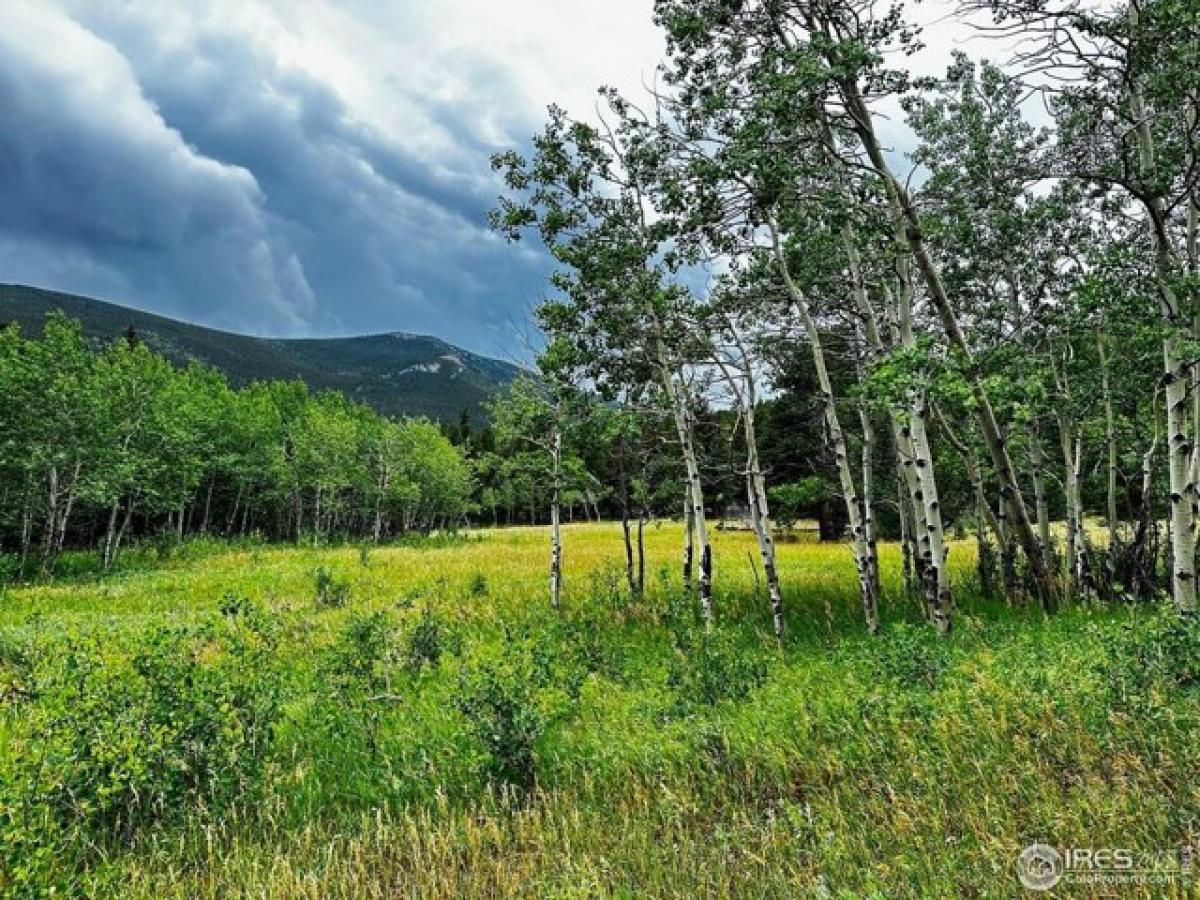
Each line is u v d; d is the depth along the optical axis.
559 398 15.11
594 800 6.28
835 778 5.96
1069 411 13.25
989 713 6.01
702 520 13.20
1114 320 9.05
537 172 13.12
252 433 59.94
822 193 10.57
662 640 12.51
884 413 13.64
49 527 35.69
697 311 12.88
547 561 30.56
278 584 25.23
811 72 8.81
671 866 4.88
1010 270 13.47
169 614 18.31
